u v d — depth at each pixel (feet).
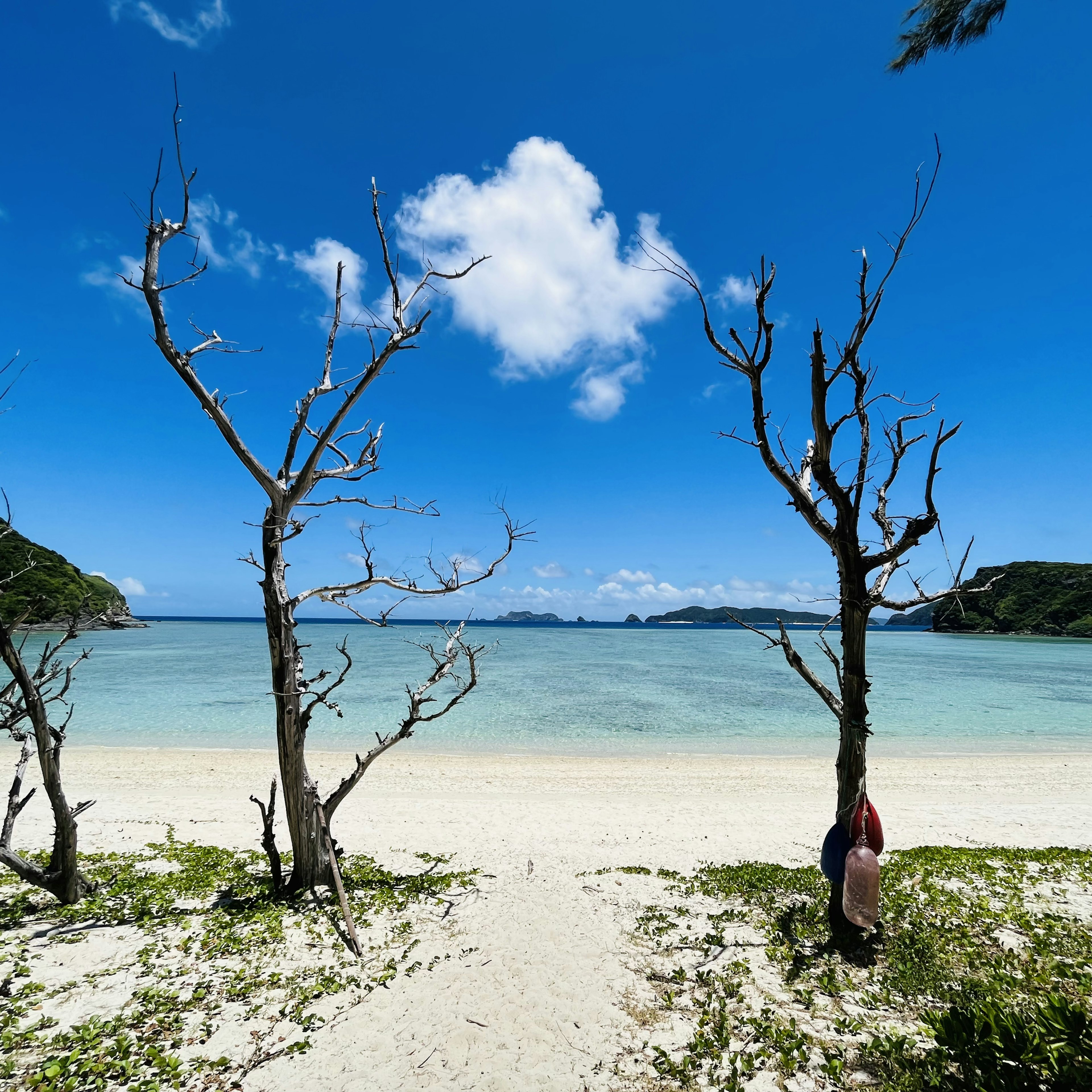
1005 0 24.97
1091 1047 12.91
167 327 22.61
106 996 19.20
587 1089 15.72
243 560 24.13
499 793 49.98
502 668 159.94
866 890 20.31
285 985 20.04
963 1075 14.20
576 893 28.45
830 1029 17.95
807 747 70.95
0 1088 15.11
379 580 26.99
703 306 23.02
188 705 93.61
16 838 35.17
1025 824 41.50
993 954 21.86
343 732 76.79
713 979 20.68
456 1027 18.03
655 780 54.90
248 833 37.99
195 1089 15.47
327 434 24.53
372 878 29.99
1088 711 97.81
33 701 23.82
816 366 21.71
